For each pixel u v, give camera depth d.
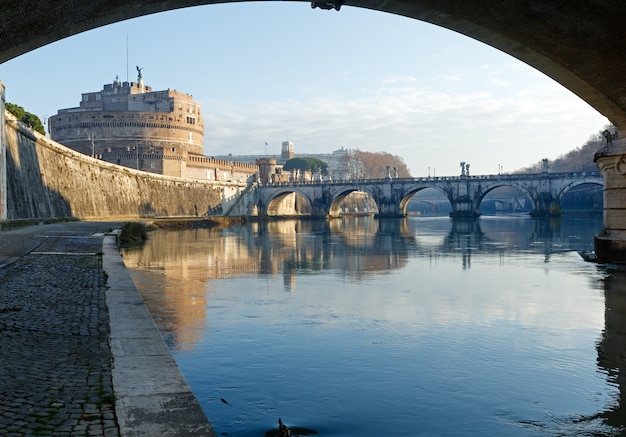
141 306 15.95
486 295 25.42
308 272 34.22
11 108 86.44
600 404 12.09
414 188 144.75
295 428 10.70
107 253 31.39
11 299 16.42
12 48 18.70
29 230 49.12
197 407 8.20
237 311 21.62
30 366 9.95
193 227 96.50
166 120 153.38
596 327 19.05
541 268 35.28
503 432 10.63
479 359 15.33
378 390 12.80
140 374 9.72
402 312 21.56
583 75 27.00
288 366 14.52
